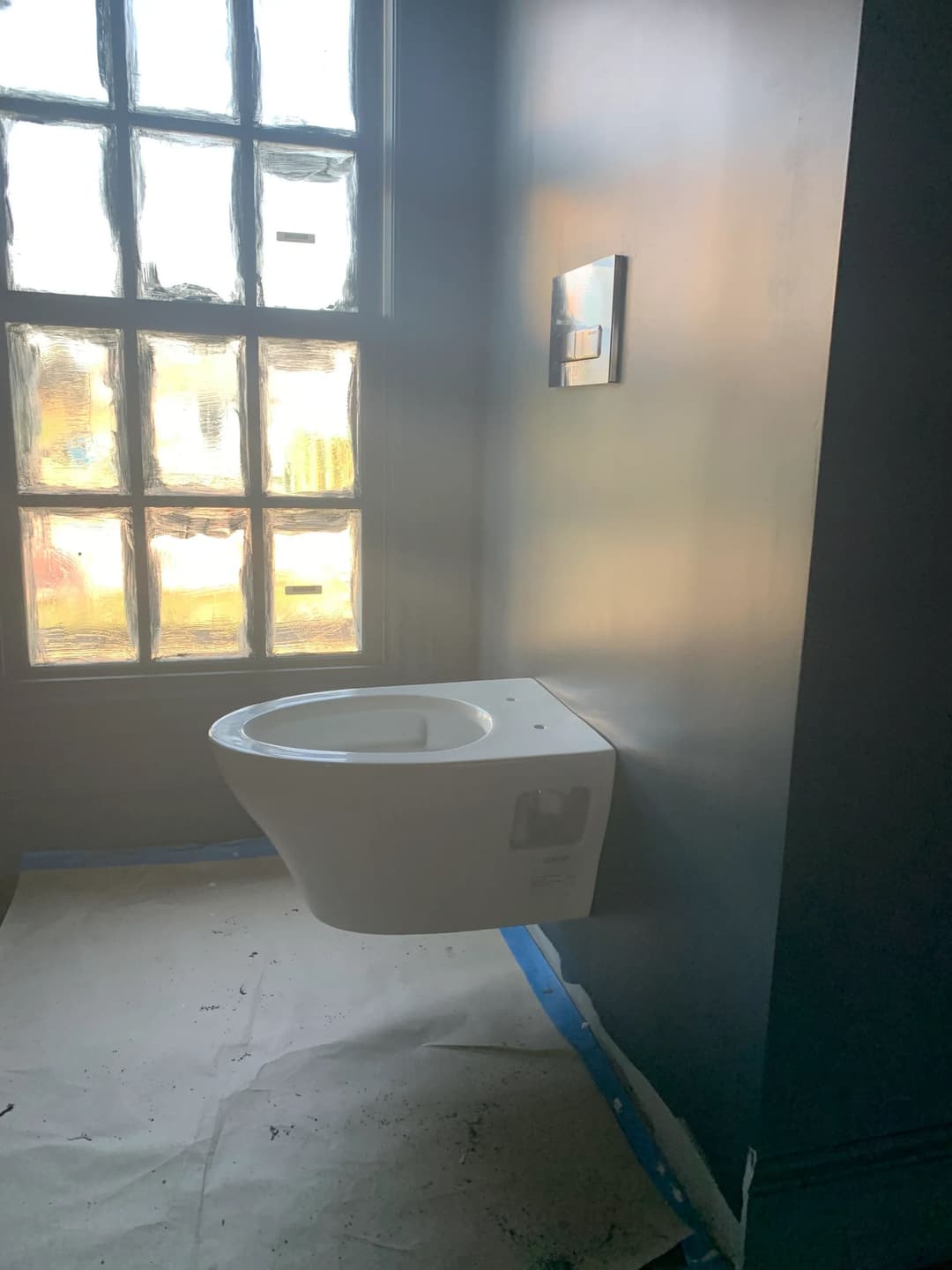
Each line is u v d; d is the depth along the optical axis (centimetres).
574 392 147
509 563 185
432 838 131
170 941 172
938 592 94
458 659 212
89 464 191
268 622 206
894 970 103
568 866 139
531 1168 122
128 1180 119
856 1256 111
